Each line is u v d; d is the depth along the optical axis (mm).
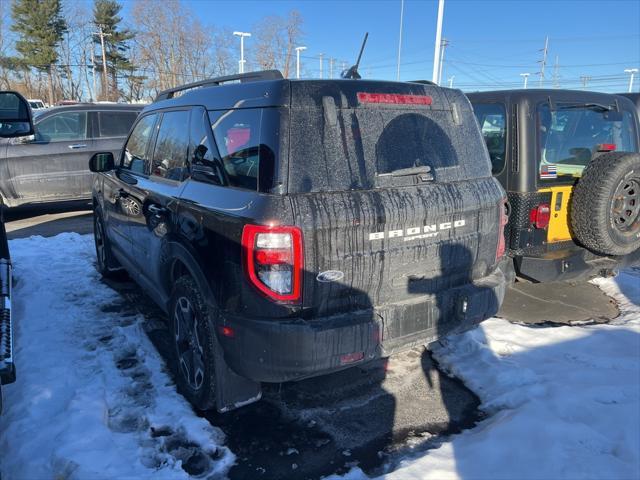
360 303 2826
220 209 2828
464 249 3199
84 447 2807
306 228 2572
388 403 3451
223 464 2830
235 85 3084
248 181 2783
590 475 2588
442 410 3371
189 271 3160
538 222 4652
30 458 2762
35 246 7289
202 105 3342
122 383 3562
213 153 3123
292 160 2637
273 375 2670
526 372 3617
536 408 3143
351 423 3236
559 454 2732
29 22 58625
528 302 5281
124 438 2969
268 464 2859
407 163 2988
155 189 3783
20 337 4277
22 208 11047
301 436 3107
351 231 2699
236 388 3045
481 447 2844
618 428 2975
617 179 4453
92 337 4332
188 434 3016
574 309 5105
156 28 58000
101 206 5594
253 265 2592
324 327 2645
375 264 2805
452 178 3186
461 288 3197
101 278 5910
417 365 3951
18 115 3393
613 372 3662
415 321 2957
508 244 4770
